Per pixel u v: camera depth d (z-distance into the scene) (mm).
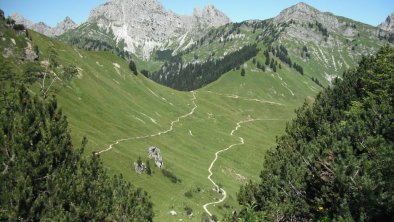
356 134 35125
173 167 103562
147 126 141750
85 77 146875
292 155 45531
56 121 29250
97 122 118188
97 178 31781
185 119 181000
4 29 127938
